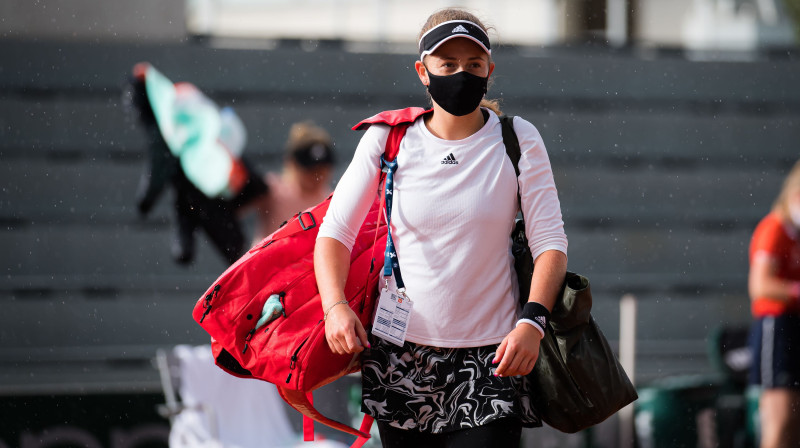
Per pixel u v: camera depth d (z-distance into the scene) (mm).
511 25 30578
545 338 8594
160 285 25078
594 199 28500
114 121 26922
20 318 23891
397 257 8469
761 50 31703
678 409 18953
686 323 26141
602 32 31109
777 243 19328
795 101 30656
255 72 28469
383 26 30234
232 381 17609
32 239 25094
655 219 28234
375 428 17281
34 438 17781
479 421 8336
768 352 19031
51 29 27688
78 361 22984
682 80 30328
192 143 22719
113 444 17984
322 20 30109
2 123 26391
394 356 8547
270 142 27562
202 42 29094
